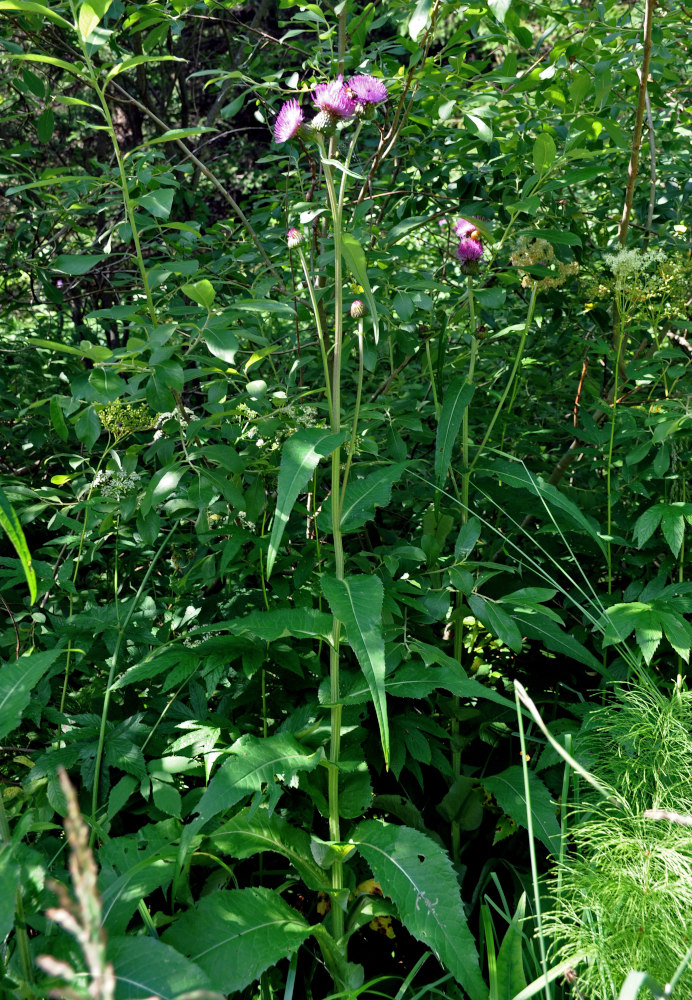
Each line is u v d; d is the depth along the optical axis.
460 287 2.77
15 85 2.88
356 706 1.97
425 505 2.62
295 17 2.52
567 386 3.26
